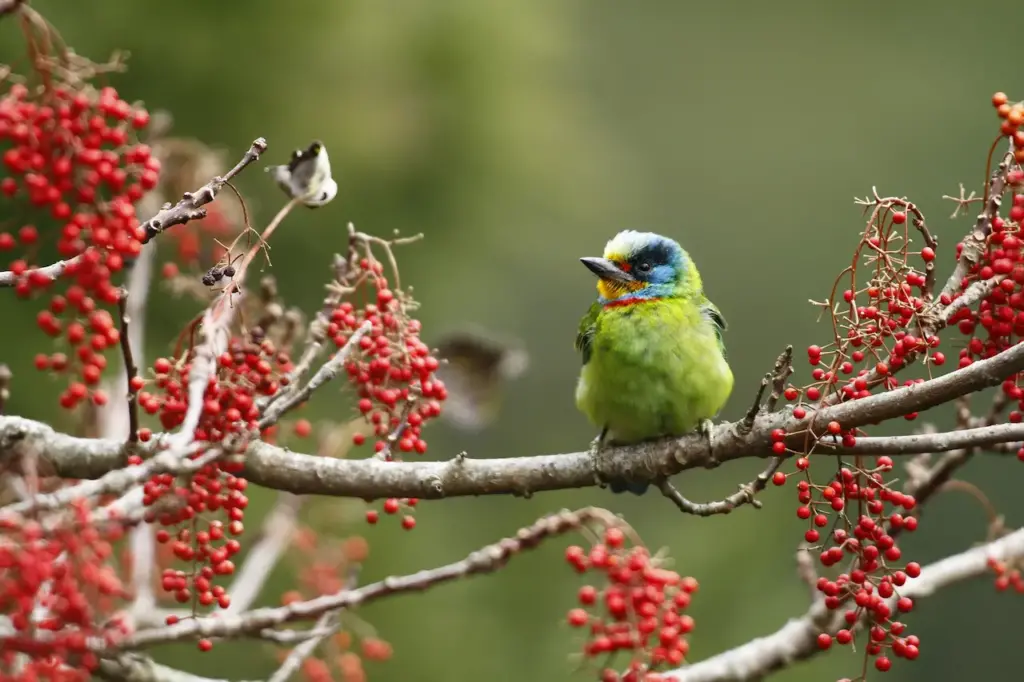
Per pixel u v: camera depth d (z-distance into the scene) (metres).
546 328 21.92
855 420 6.88
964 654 20.58
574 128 14.85
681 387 9.38
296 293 13.48
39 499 5.25
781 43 27.61
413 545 13.82
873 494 6.51
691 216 25.67
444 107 13.92
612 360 9.45
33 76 5.61
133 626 7.94
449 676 13.48
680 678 8.82
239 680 12.73
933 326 6.82
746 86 27.38
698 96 27.12
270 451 7.28
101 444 6.81
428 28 13.92
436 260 13.98
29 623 5.26
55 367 5.87
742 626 14.47
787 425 7.20
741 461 17.25
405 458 14.61
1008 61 27.28
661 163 26.20
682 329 9.46
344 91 13.56
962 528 20.80
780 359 7.11
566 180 14.61
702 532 15.45
